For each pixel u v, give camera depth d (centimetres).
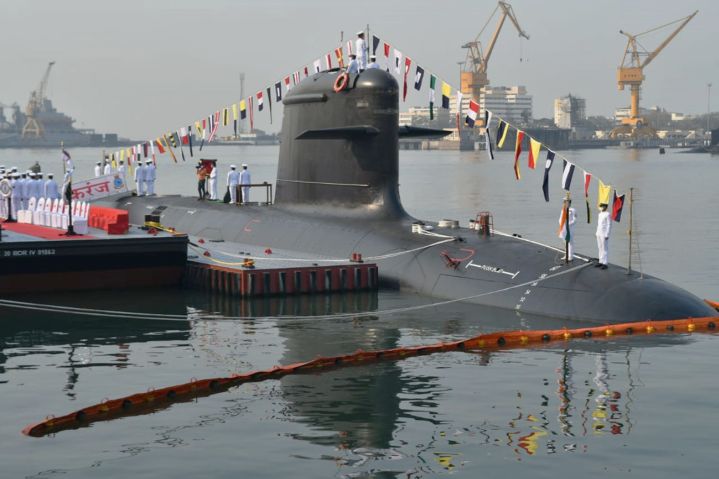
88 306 3359
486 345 2708
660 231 6169
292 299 3469
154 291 3691
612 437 1897
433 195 10600
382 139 3816
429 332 2888
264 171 17238
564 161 3138
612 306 2942
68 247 3566
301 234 3991
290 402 2164
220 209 4672
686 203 8831
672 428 1945
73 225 3884
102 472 1723
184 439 1906
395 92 3822
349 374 2409
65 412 2084
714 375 2350
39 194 4600
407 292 3528
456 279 3388
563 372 2398
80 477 1700
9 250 3478
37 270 3559
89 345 2753
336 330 2945
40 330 2966
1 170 4631
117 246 3641
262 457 1798
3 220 4559
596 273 3105
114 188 5453
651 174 15638
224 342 2795
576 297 3034
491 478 1689
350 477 1698
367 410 2095
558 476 1695
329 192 4000
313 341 2794
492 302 3225
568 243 3209
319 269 3547
